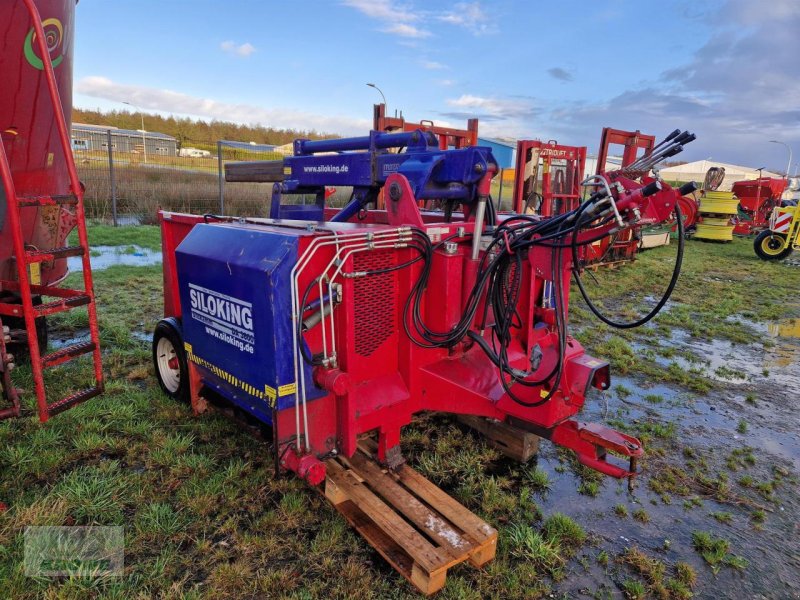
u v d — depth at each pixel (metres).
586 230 2.36
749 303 8.01
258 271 2.30
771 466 3.42
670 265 10.95
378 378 2.79
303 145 3.87
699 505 2.97
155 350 3.85
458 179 2.78
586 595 2.29
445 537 2.29
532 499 2.94
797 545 2.68
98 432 3.28
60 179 3.69
